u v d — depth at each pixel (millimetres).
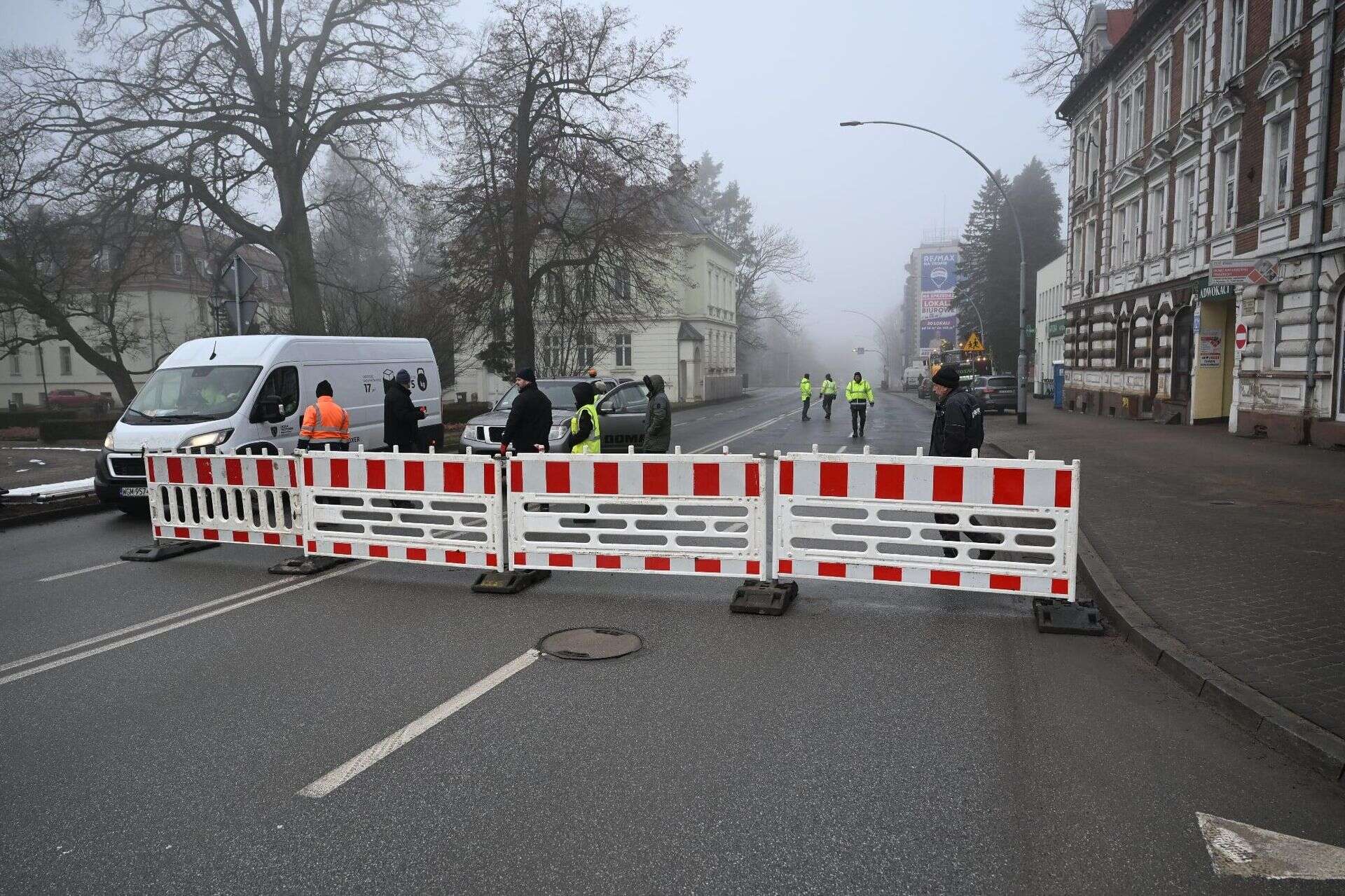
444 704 4883
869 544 6859
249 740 4430
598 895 3039
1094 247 32938
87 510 13203
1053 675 5273
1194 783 3855
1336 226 16609
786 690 5051
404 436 12344
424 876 3184
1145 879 3117
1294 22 18016
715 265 61000
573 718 4656
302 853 3357
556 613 6832
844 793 3779
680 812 3627
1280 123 18906
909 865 3209
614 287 29797
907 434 24562
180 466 9156
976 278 69125
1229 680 4844
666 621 6559
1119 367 30125
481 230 27766
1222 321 23141
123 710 4883
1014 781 3879
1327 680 4805
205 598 7441
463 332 30484
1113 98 30500
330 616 6805
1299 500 10875
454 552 7879
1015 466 6441
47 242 26797
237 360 12695
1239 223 20469
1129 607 6320
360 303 32062
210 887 3146
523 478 7621
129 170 25969
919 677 5266
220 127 27141
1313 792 3771
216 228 29156
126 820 3656
